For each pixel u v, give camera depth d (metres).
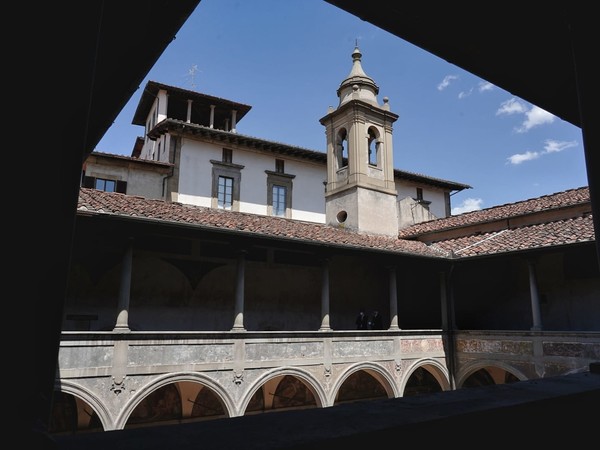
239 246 15.05
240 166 26.94
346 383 20.05
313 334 15.98
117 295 15.30
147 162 24.03
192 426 1.76
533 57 3.57
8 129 1.27
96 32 1.48
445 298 19.62
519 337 17.00
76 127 1.38
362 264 21.62
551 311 18.81
